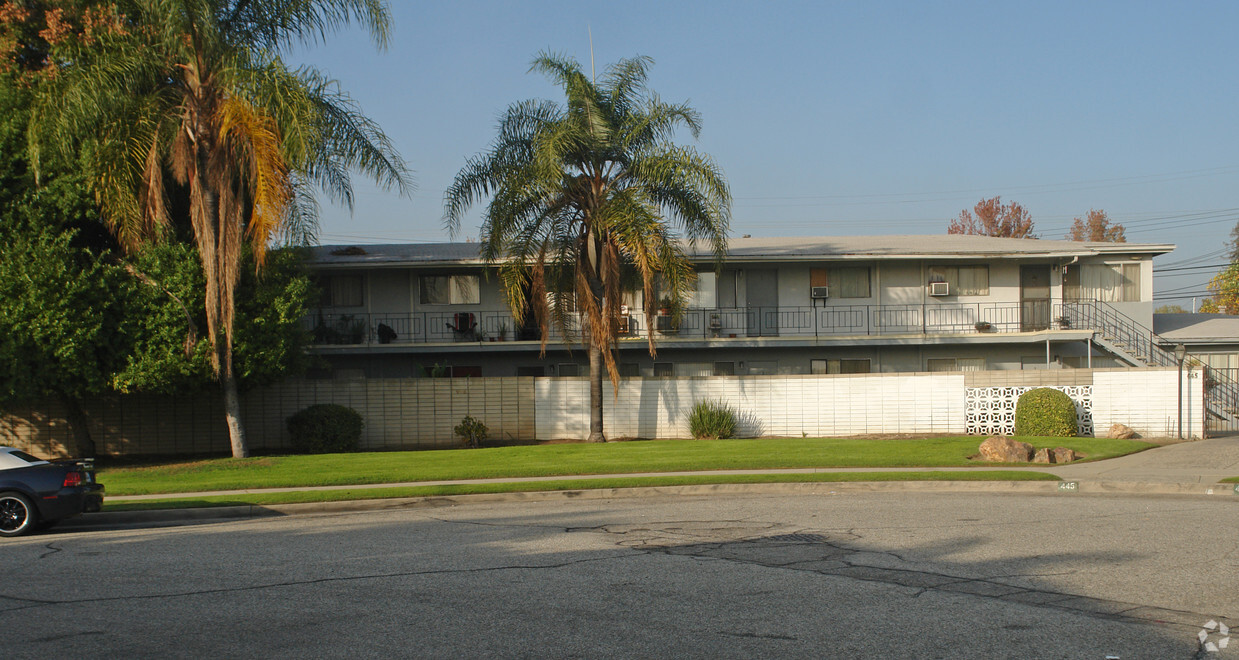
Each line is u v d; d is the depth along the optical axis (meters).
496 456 20.52
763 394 26.06
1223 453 18.83
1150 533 10.48
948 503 13.53
